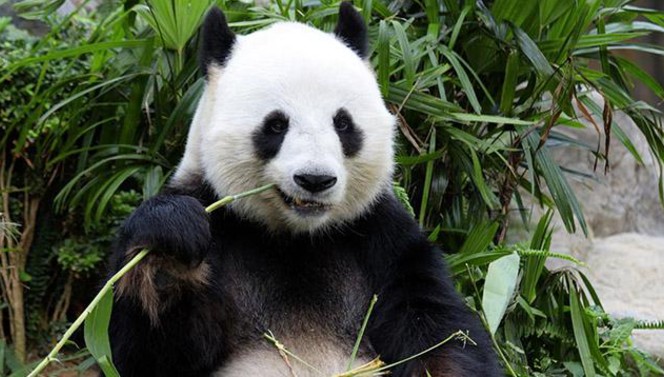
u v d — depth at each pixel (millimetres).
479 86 8469
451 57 7770
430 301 5984
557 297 7945
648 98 20000
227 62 6000
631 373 8414
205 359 5648
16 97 8398
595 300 8086
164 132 7703
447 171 8141
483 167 8320
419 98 7605
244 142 5656
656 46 8750
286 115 5566
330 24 8109
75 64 8641
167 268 5246
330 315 6020
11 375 7105
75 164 8625
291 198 5645
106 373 4980
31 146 8516
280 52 5703
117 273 5086
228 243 5992
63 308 8453
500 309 6289
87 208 7762
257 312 5945
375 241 6156
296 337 5914
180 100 7844
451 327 5941
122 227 5484
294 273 6016
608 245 11172
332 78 5625
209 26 6043
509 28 8164
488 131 8430
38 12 8492
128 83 8242
